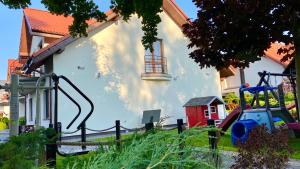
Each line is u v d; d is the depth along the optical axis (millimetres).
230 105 18672
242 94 7176
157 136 1283
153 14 7582
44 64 11891
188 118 11969
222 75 16516
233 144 5668
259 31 5766
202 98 12055
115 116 12273
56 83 4328
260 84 7754
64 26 14219
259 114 6375
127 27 13172
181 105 14438
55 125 4219
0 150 1340
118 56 12781
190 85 14953
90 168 1155
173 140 1272
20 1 7504
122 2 8156
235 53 6254
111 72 12477
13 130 3543
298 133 6633
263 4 5266
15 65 21531
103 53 12391
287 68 9023
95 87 11945
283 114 7109
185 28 6582
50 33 12781
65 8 7844
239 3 5438
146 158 1206
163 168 1171
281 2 5344
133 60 13203
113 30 12781
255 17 5500
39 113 3936
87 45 12008
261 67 24172
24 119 16641
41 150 1606
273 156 2898
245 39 5961
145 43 8203
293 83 8742
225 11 5773
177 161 1137
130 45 13180
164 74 13766
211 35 6227
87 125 11430
